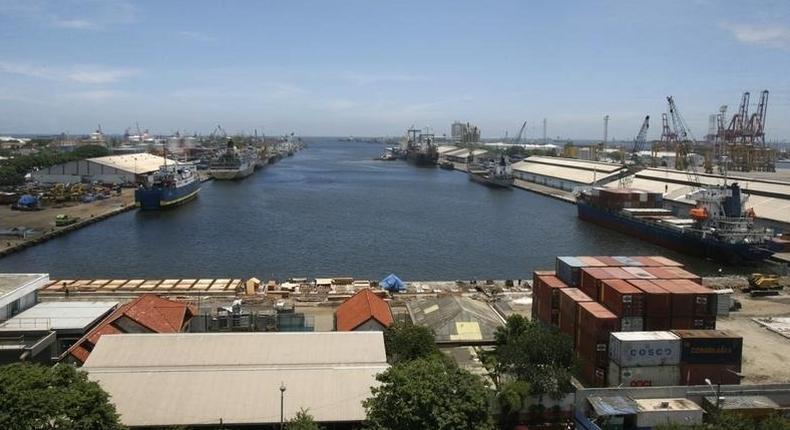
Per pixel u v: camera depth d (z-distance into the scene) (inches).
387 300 3225.9
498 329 2416.3
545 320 2704.2
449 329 2507.4
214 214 6914.4
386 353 2145.7
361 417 1705.2
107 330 2231.8
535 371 1964.8
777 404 1956.2
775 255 4800.7
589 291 2571.4
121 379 1801.2
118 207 7003.0
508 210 7613.2
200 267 4360.2
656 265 2775.6
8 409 1355.8
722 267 4611.2
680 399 1959.9
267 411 1711.4
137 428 1640.0
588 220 6756.9
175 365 1899.6
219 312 2662.4
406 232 5895.7
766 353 2516.0
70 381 1514.5
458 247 5226.4
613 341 2149.4
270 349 2007.9
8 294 2397.9
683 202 6358.3
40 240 5078.7
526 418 1937.7
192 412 1694.1
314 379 1843.0
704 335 2138.3
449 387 1569.9
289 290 3442.4
